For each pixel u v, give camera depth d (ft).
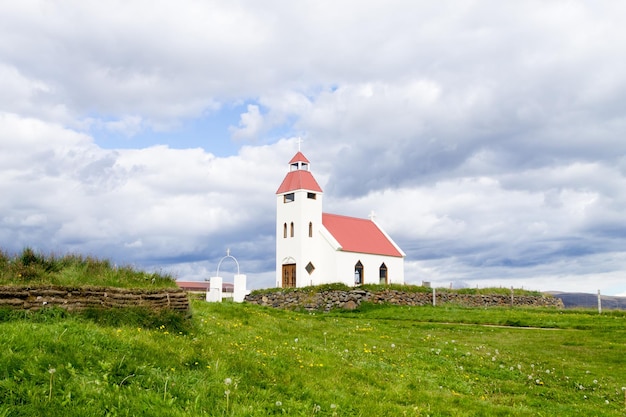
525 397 52.42
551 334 100.58
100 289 57.93
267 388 39.96
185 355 43.55
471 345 84.53
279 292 170.71
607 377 65.21
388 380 52.08
